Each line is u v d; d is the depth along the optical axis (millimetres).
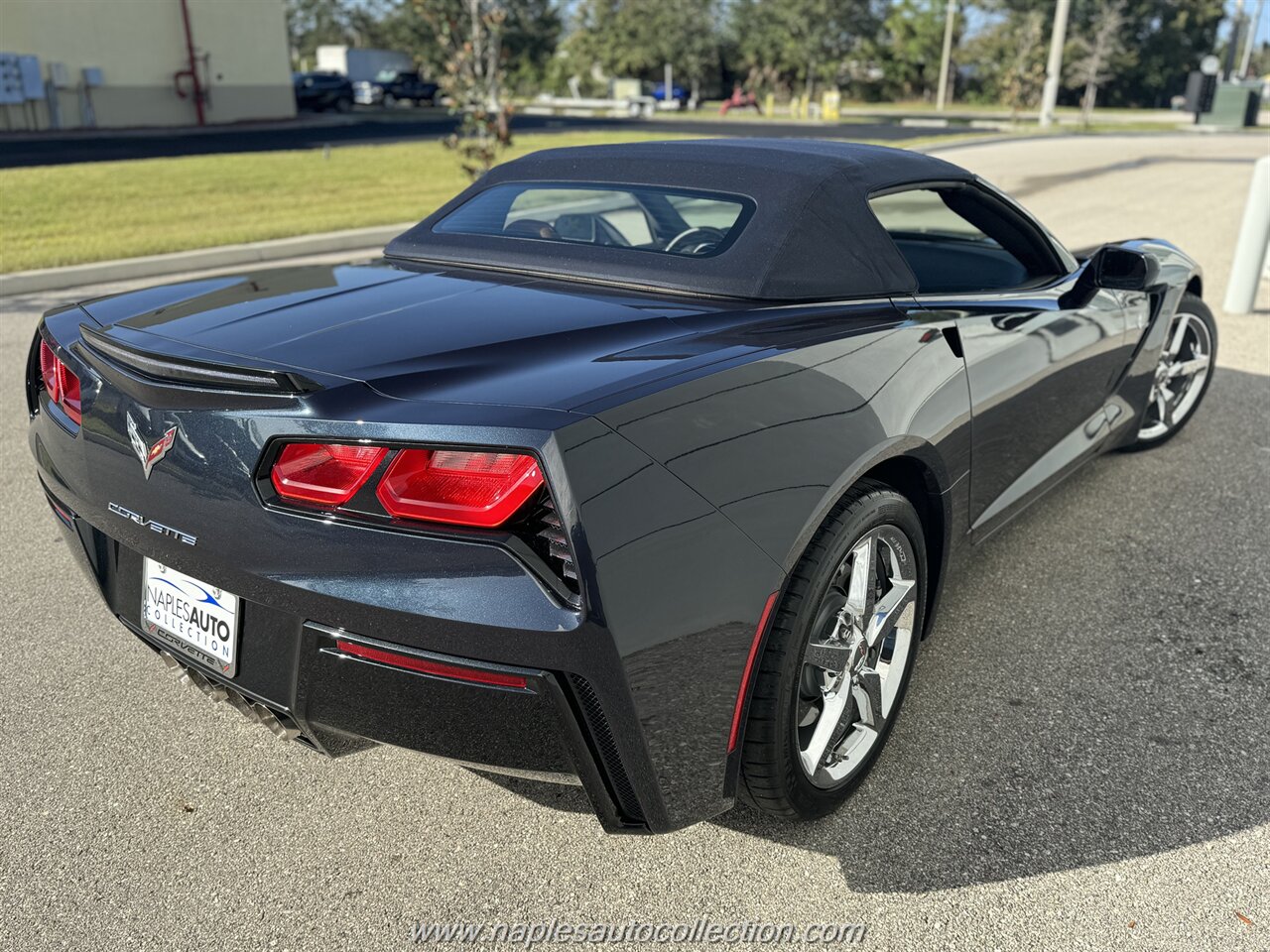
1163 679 2625
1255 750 2344
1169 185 14242
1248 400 4957
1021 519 3615
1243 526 3545
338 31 80000
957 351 2389
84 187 13023
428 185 13609
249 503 1662
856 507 1936
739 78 61062
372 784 2248
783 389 1872
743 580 1697
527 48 41875
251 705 1881
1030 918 1861
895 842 2055
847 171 2484
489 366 1738
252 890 1930
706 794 1762
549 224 2561
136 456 1824
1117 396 3531
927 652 2758
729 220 2334
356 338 1881
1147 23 55438
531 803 2189
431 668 1567
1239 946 1796
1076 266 3189
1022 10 54656
